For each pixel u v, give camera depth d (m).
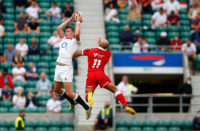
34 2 90.44
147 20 91.12
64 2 94.38
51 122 69.62
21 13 87.75
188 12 94.25
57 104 71.25
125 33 83.06
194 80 78.44
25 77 76.38
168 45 82.94
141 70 79.19
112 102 70.56
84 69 78.06
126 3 93.38
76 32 38.19
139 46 81.38
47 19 89.94
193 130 68.81
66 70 38.47
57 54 82.12
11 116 70.75
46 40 85.06
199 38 87.38
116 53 79.31
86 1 93.19
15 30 86.81
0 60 80.06
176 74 79.69
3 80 73.88
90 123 70.06
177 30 89.00
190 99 74.38
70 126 69.38
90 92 38.59
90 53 38.81
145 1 92.00
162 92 84.88
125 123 69.75
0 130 63.31
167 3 94.00
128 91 71.25
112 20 88.38
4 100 72.44
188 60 81.44
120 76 79.81
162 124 70.38
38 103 72.56
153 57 79.69
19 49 81.56
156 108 84.38
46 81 74.69
